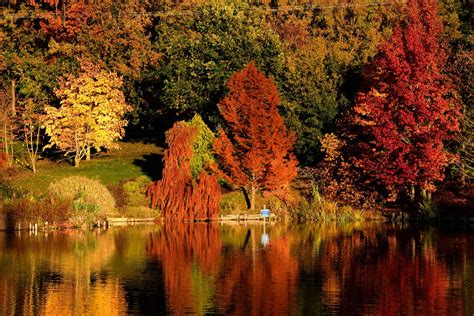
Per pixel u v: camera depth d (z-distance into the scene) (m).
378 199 67.94
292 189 70.50
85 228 57.09
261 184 66.62
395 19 103.31
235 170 66.12
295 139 67.75
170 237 52.00
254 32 81.62
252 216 65.00
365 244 48.06
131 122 91.44
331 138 69.00
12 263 40.22
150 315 29.02
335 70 78.88
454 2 99.06
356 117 66.25
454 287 34.12
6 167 72.44
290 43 99.00
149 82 87.88
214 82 78.50
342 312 29.53
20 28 89.38
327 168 68.69
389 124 64.25
